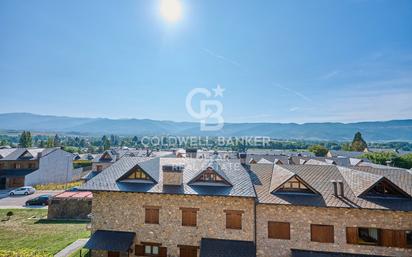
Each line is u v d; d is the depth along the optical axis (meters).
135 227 22.38
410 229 19.02
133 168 24.12
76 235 28.50
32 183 57.12
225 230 21.23
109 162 59.91
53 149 63.62
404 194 19.91
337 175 24.02
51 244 25.83
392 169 23.75
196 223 21.64
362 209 19.48
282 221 20.70
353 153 83.31
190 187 22.45
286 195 21.64
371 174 21.48
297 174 22.19
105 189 22.55
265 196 21.67
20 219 34.84
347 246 19.69
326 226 20.11
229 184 22.59
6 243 26.14
